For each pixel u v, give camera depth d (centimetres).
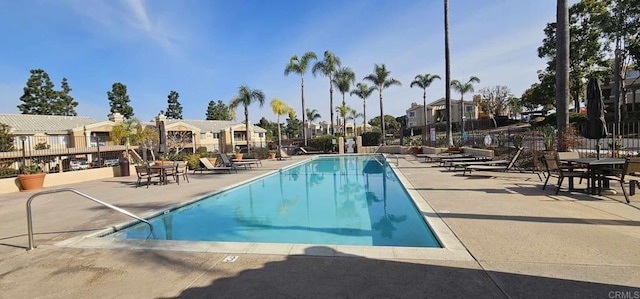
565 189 702
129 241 441
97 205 760
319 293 273
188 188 1012
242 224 641
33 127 2998
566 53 1094
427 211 550
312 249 377
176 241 432
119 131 3359
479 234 411
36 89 4625
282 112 3083
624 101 2545
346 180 1251
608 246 350
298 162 2064
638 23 2034
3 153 1802
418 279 290
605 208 519
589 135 733
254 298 271
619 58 2233
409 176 1078
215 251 386
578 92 2822
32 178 1102
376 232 556
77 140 3159
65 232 523
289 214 719
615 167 682
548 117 3231
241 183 1116
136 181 1255
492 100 5306
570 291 257
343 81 3412
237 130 4803
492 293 260
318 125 8244
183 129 4050
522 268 304
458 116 5606
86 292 297
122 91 5628
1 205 802
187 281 310
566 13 1089
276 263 341
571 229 415
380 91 3491
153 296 284
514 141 1373
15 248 436
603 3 2309
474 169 1048
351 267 322
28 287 313
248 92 2734
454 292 264
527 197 632
